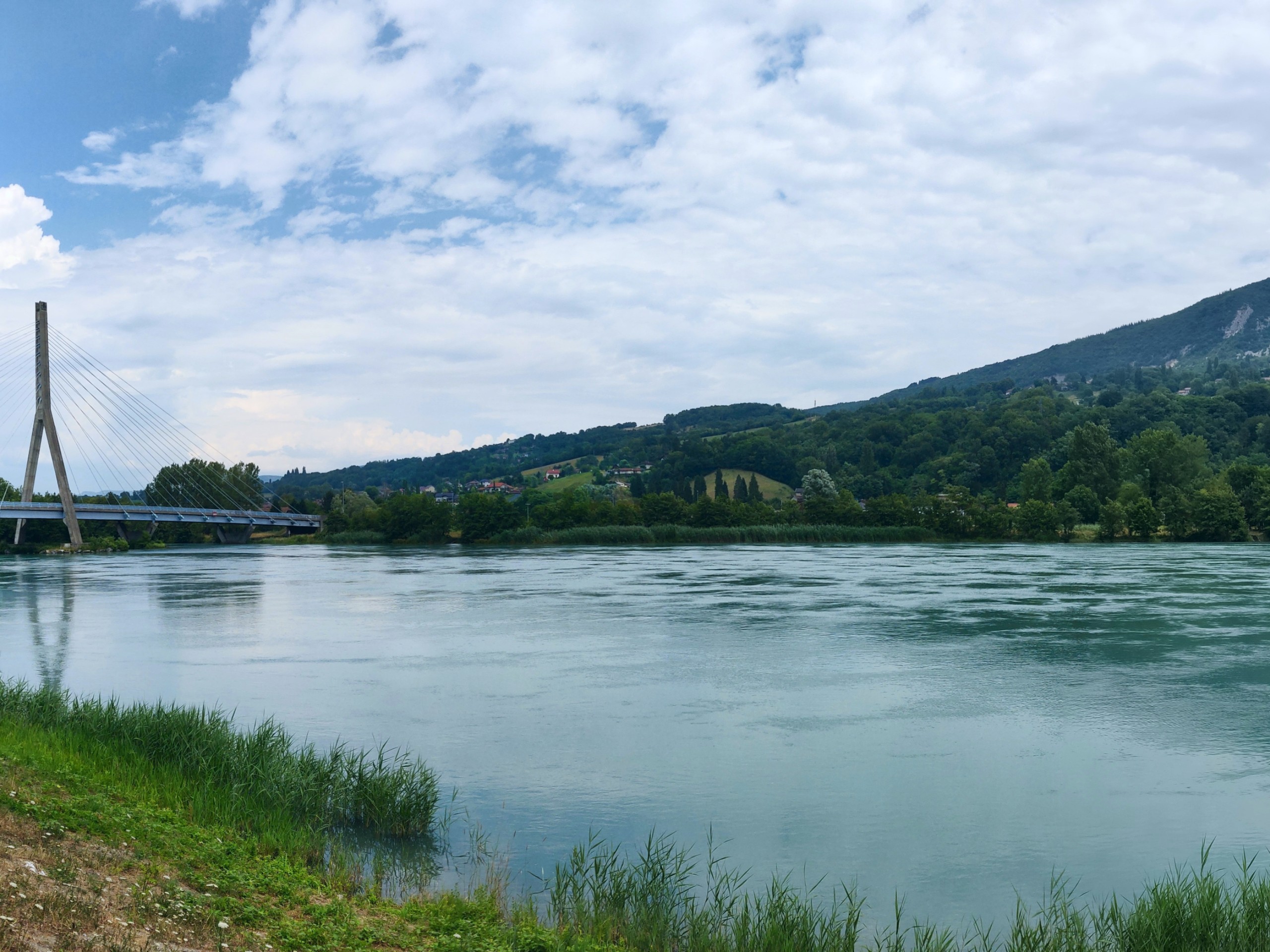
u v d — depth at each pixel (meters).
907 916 19.53
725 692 41.03
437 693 40.91
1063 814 25.73
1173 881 21.22
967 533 177.50
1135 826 24.88
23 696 31.27
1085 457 198.00
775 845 23.48
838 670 45.75
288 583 97.25
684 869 21.77
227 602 78.69
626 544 178.88
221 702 39.22
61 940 12.49
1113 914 17.31
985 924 19.12
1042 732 34.09
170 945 13.38
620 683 43.03
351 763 25.25
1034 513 172.12
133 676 45.25
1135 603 69.50
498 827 24.39
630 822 24.97
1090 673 44.50
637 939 16.66
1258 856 22.88
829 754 31.47
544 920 17.84
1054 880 21.42
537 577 101.06
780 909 17.31
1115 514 165.12
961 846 23.45
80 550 163.75
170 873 16.61
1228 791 27.66
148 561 140.38
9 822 17.14
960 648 51.56
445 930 16.08
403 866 21.05
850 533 177.50
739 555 138.75
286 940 14.62
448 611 70.38
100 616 68.94
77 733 26.72
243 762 24.77
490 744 32.53
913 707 38.16
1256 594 74.75
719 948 16.34
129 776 23.00
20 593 87.50
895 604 70.94
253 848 19.30
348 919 15.95
